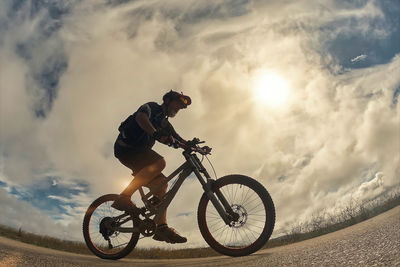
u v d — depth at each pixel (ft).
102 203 11.66
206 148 10.37
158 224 10.37
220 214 9.37
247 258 8.23
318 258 5.73
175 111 10.91
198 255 19.36
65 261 8.51
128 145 10.77
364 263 4.62
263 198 9.08
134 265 9.23
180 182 10.26
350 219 19.06
